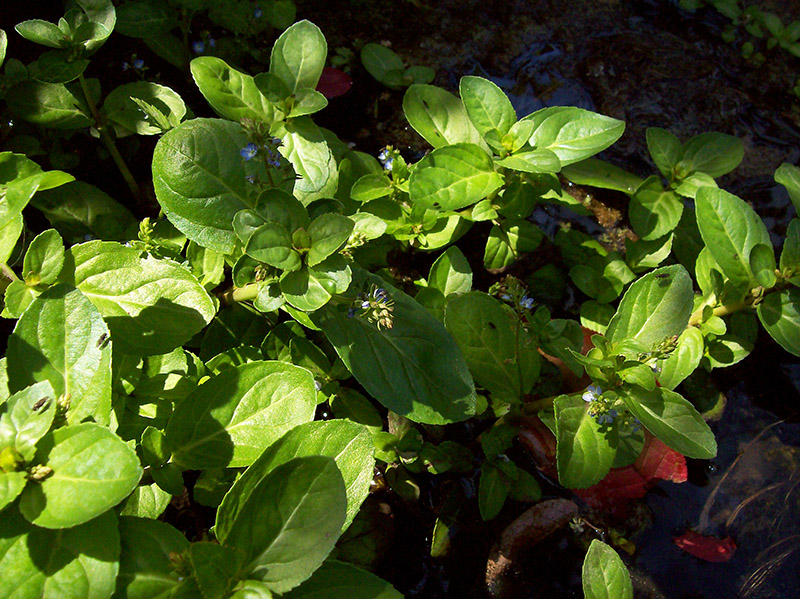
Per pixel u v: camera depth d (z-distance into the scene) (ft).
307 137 0.86
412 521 0.87
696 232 1.00
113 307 0.70
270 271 0.69
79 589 0.53
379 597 0.62
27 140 0.92
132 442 0.71
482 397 0.87
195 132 0.71
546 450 0.88
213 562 0.56
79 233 0.88
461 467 0.86
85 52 0.82
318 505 0.58
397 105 1.12
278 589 0.57
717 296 0.90
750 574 0.87
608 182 1.02
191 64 0.82
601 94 1.16
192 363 0.79
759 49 1.24
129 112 0.89
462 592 0.84
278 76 0.85
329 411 0.90
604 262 0.99
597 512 0.88
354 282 0.74
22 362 0.58
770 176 1.13
